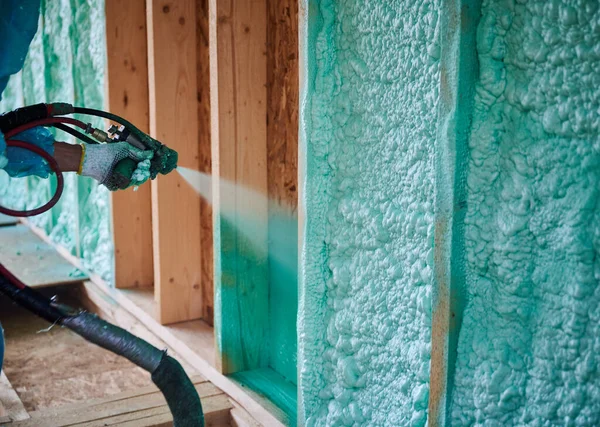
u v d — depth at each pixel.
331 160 2.75
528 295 2.08
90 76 5.27
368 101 2.57
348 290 2.75
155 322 4.46
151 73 4.13
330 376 2.88
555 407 2.03
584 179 1.92
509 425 2.15
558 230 1.98
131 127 2.47
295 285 3.54
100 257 5.34
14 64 2.33
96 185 5.37
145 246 5.07
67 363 4.59
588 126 1.89
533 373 2.08
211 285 4.38
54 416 3.44
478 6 2.09
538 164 2.02
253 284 3.72
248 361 3.79
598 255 1.91
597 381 1.93
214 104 3.51
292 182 3.47
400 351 2.54
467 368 2.23
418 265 2.42
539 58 1.98
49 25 5.95
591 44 1.86
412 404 2.50
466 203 2.19
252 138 3.58
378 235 2.57
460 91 2.12
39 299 2.21
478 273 2.19
